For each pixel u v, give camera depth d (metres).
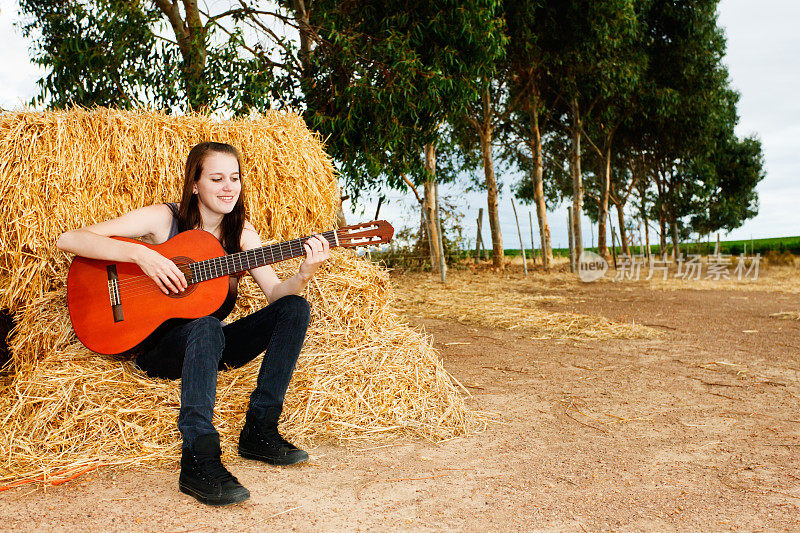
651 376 4.20
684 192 20.91
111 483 2.19
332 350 3.20
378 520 1.91
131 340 2.48
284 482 2.24
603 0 13.90
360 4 8.48
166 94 7.38
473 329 6.49
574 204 17.22
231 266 2.51
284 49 8.86
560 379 4.12
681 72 17.50
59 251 3.36
